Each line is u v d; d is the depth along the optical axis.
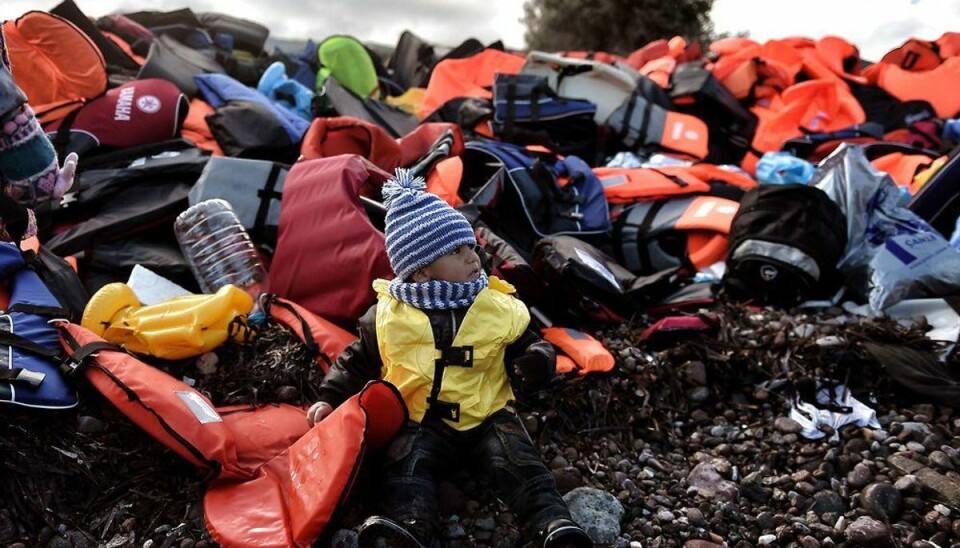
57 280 2.90
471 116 5.52
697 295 3.50
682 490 2.43
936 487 2.34
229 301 2.73
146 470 2.29
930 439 2.59
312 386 2.64
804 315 3.50
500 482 2.12
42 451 2.25
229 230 3.09
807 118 6.00
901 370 2.87
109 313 2.73
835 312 3.55
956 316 3.18
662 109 5.71
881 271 3.39
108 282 3.20
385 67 7.98
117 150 3.94
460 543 2.14
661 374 2.90
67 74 3.98
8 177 2.19
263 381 2.61
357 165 3.17
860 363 2.98
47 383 2.29
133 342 2.65
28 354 2.36
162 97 4.09
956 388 2.78
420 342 2.20
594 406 2.73
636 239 4.12
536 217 3.91
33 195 2.24
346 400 2.22
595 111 5.59
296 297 2.98
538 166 3.97
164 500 2.21
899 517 2.28
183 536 2.09
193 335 2.62
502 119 5.41
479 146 4.20
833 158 3.88
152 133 4.04
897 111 6.27
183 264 3.18
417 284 2.21
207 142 4.37
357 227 2.91
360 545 2.02
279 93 5.34
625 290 3.41
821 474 2.47
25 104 2.14
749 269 3.56
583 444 2.62
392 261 2.28
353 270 2.86
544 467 2.12
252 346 2.76
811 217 3.50
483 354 2.21
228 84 4.80
